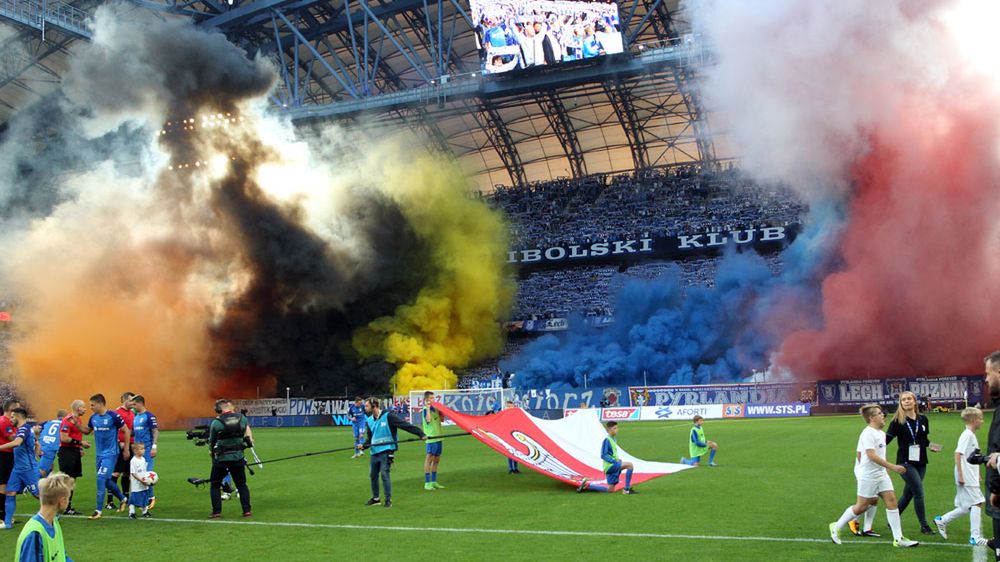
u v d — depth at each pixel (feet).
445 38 239.91
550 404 198.80
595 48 201.16
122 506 56.65
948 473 65.72
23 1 203.00
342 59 247.91
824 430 125.08
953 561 36.27
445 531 46.06
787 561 36.81
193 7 230.89
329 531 47.09
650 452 96.12
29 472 51.55
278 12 217.36
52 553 24.57
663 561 37.35
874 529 43.78
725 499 55.77
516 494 61.31
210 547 43.37
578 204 274.77
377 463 57.21
